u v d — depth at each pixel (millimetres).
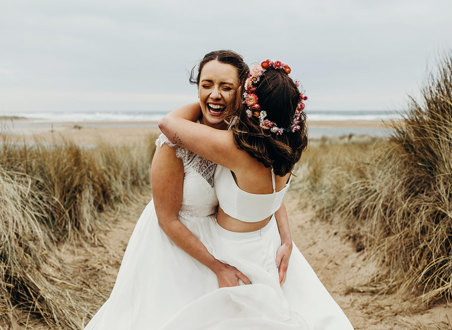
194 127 1485
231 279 1559
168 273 1618
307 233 4238
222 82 1575
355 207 3961
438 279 2717
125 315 1590
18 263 2689
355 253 3580
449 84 3109
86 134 12523
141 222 1813
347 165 4871
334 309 1657
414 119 3318
